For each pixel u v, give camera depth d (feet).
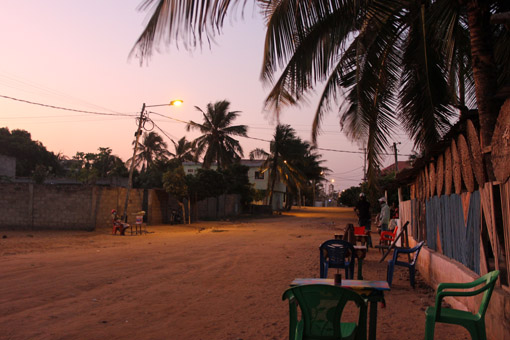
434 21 22.63
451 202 22.70
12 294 22.17
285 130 170.50
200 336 16.01
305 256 40.37
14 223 72.23
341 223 111.75
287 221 121.19
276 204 215.31
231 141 150.51
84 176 141.59
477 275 17.78
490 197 16.01
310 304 11.38
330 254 25.27
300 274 30.19
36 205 72.49
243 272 30.81
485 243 17.10
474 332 12.68
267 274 30.07
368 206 48.73
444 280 22.71
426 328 13.20
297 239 61.46
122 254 41.04
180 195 97.30
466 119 19.35
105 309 19.71
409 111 26.37
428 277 27.27
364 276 30.35
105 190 75.92
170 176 95.66
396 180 41.39
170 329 16.85
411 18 24.36
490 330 15.56
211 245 51.57
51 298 21.52
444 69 26.89
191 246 50.14
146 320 18.04
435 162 27.99
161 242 56.08
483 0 18.94
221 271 31.17
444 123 25.32
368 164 27.61
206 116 148.15
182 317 18.63
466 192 19.80
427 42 24.41
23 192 72.38
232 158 155.22
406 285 26.89
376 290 12.91
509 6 21.89
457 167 21.11
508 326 13.71
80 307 19.93
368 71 24.94
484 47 18.80
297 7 18.16
